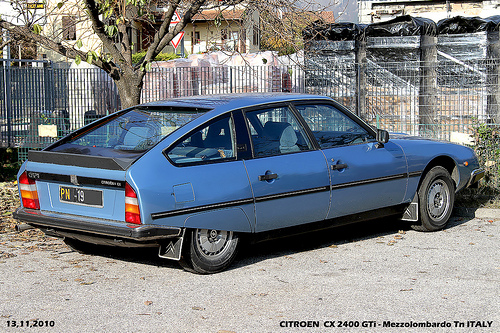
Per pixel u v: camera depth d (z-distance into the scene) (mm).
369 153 6656
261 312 4613
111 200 5293
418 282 5348
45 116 12969
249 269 5820
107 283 5367
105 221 5289
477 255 6270
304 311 4629
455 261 6039
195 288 5215
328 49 13836
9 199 9586
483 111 13312
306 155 6152
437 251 6441
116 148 5566
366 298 4926
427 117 13484
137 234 5027
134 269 5828
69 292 5109
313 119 6430
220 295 5027
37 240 7055
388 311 4621
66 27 8719
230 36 8812
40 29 7883
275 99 6203
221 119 5746
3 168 12586
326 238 7121
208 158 5539
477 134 9148
